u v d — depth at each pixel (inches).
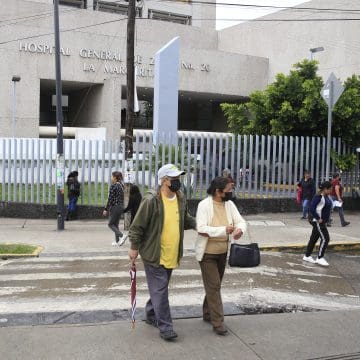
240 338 218.5
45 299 289.0
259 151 717.3
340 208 618.2
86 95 1753.2
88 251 444.5
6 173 691.4
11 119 1505.9
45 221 652.1
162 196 214.4
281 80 831.7
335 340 219.1
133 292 224.2
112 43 1635.1
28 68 1521.9
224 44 2076.8
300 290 326.0
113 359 193.5
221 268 229.9
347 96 775.7
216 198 227.8
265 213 715.4
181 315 250.7
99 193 671.8
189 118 2118.6
